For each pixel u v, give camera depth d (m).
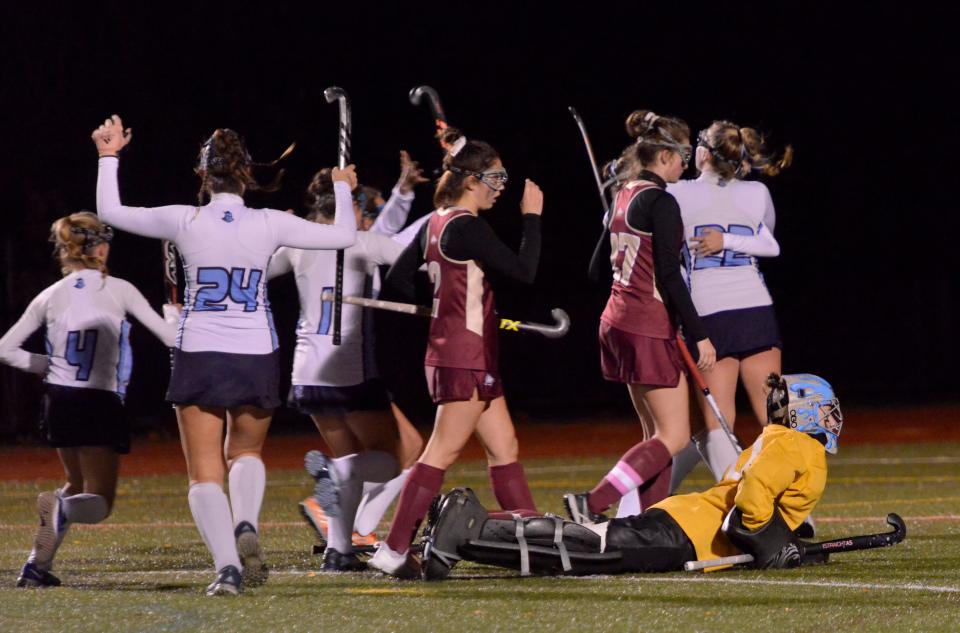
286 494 40.88
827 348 96.88
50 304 22.91
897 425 69.44
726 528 21.50
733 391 26.88
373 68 92.38
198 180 87.25
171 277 23.23
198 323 19.89
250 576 20.20
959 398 89.69
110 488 22.91
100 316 22.86
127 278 79.62
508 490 22.81
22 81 84.25
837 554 23.47
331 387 24.23
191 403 19.88
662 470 24.41
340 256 22.77
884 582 20.16
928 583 20.06
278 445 67.50
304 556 25.44
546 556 21.05
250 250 20.16
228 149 20.45
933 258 101.38
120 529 30.95
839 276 100.19
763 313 26.77
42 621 17.75
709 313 26.61
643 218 23.28
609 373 23.86
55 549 21.70
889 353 97.56
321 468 22.52
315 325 24.55
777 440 21.39
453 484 43.38
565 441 65.88
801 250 99.81
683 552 21.53
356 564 23.17
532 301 92.25
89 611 18.44
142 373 79.00
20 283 76.38
